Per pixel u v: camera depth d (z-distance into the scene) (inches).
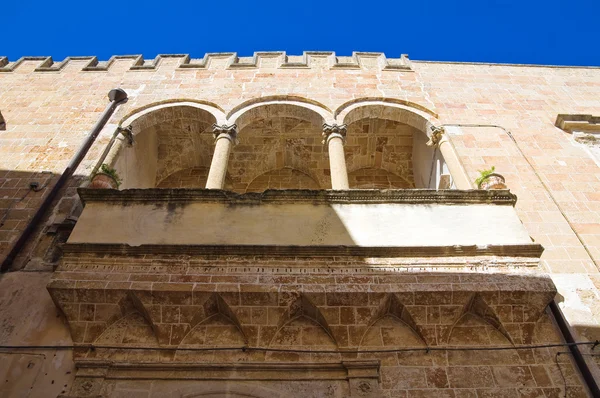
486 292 275.7
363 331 269.4
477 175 412.8
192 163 585.9
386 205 321.7
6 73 571.2
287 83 531.8
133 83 541.0
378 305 273.9
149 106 497.4
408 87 535.5
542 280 280.7
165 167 581.3
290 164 591.2
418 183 559.5
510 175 416.8
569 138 474.0
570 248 349.4
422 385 253.0
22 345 270.7
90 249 290.8
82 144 434.9
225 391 249.4
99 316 273.3
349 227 307.4
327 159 578.2
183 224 306.7
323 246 292.7
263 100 502.3
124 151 462.3
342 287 277.1
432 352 266.4
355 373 255.3
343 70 563.5
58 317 284.8
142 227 305.0
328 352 263.9
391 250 293.1
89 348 265.3
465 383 254.1
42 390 249.4
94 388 248.4
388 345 268.8
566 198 396.8
